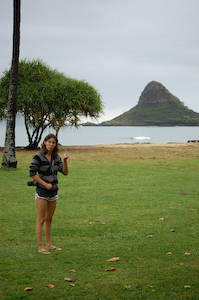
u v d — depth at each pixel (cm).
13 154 1392
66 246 473
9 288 334
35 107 2461
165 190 930
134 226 582
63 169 455
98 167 1455
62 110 2483
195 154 2145
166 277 365
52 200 452
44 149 448
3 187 962
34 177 432
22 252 443
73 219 629
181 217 646
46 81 2578
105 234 535
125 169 1388
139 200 800
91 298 317
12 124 1385
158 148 2711
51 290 331
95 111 2642
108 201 787
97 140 6272
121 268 390
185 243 487
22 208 713
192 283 350
